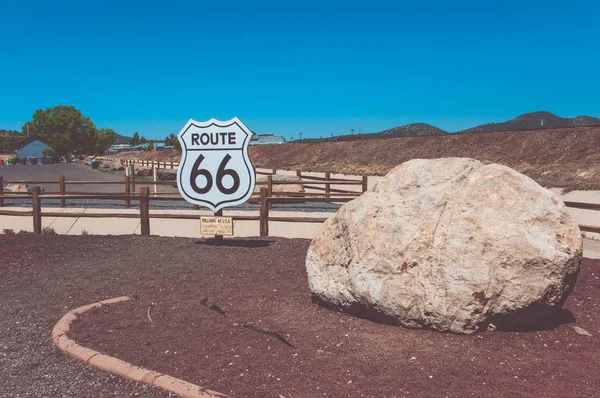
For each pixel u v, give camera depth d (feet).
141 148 409.69
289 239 32.22
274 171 83.56
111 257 27.12
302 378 12.15
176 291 20.18
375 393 11.37
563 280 14.35
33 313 17.87
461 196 15.24
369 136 210.38
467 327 14.39
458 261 14.28
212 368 12.78
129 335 15.17
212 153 29.99
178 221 42.34
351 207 16.75
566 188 68.95
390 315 15.12
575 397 11.02
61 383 12.64
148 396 11.82
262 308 17.44
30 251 28.63
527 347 13.80
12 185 78.54
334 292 16.48
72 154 352.90
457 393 11.27
